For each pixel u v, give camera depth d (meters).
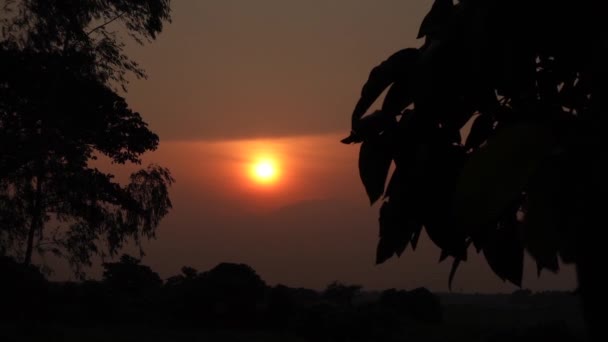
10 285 25.56
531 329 21.64
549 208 0.66
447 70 1.06
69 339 21.58
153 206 27.27
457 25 1.04
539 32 0.95
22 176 21.92
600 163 0.63
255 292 31.08
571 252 0.63
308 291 38.66
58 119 21.89
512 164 0.71
